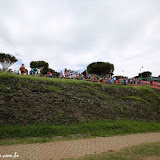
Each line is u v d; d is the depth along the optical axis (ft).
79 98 44.11
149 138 29.09
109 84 76.33
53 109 34.50
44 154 17.62
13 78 42.68
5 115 27.84
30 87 40.27
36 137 24.73
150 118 49.78
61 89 46.24
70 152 18.67
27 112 30.53
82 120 34.58
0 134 23.38
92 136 27.94
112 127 34.50
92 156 17.35
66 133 27.81
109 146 22.02
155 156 17.69
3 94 33.35
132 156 17.58
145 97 65.87
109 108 45.85
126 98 59.62
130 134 32.07
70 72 76.43
